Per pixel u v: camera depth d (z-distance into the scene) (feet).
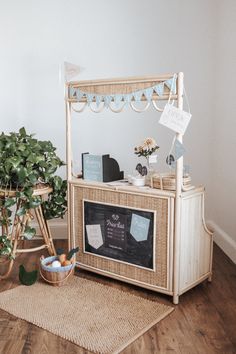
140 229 8.86
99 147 12.60
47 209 10.32
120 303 8.47
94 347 6.92
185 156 12.63
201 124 12.48
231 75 10.92
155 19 12.03
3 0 11.87
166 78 8.20
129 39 12.11
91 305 8.39
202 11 12.00
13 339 7.20
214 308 8.34
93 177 9.76
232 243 11.06
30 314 8.02
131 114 12.44
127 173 12.68
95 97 9.21
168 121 8.27
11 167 9.05
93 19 12.05
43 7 11.96
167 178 8.57
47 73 12.19
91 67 12.23
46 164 9.41
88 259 9.96
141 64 12.19
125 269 9.30
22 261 10.80
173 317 7.96
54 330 7.45
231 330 7.50
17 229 9.66
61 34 12.09
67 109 9.81
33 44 12.09
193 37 12.09
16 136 9.75
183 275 8.66
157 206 8.58
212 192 12.78
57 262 9.28
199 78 12.26
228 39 11.07
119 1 11.98
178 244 8.39
